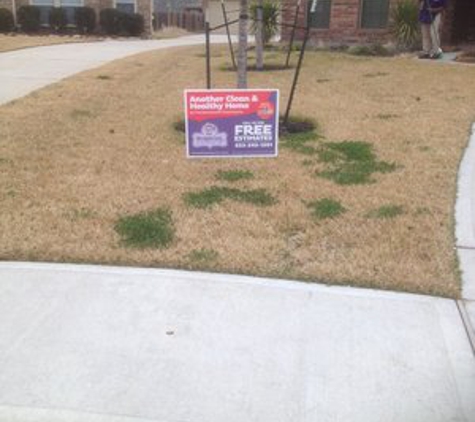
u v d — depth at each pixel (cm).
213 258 453
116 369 339
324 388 326
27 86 1130
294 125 817
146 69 1333
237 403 314
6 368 339
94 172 631
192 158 662
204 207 543
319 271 435
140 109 909
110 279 430
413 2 1566
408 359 349
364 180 610
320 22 1684
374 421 303
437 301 405
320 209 537
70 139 749
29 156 681
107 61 1540
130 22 2872
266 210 538
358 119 845
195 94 609
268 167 651
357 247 471
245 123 620
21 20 2733
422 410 310
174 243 476
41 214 525
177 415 306
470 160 665
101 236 486
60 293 414
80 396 319
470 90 1032
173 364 343
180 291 415
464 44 1703
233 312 392
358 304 402
